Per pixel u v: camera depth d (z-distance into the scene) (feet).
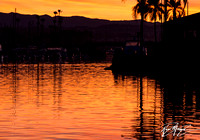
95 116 81.35
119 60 320.09
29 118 78.69
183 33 298.76
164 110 90.68
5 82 187.73
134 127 68.85
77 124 71.77
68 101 108.99
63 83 181.47
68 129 66.90
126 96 122.21
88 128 67.87
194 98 115.24
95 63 522.88
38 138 59.77
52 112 87.20
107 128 67.92
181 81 184.14
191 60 250.98
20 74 261.85
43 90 144.66
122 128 67.97
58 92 136.67
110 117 80.12
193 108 93.97
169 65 266.16
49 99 114.11
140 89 146.82
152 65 288.10
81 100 111.34
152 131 65.41
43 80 202.69
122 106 97.86
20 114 84.12
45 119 77.41
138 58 304.91
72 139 59.11
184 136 61.77
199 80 187.93
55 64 478.18
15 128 67.72
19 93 132.87
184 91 136.87
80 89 149.18
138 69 299.38
